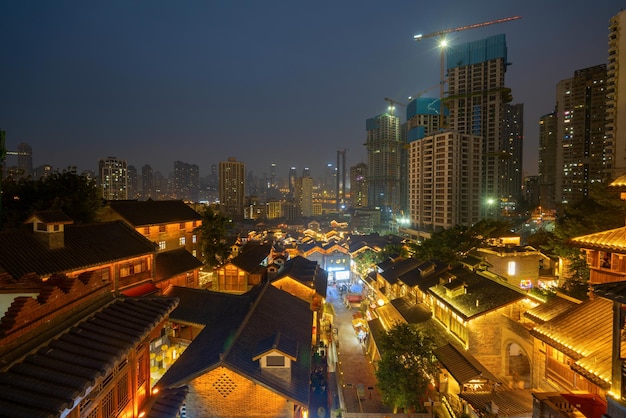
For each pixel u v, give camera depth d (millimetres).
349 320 59312
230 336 24750
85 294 15297
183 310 35812
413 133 164500
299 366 24672
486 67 151625
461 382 26891
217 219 61188
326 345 45375
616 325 14953
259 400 21578
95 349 13102
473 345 31875
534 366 27703
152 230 49344
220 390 21734
